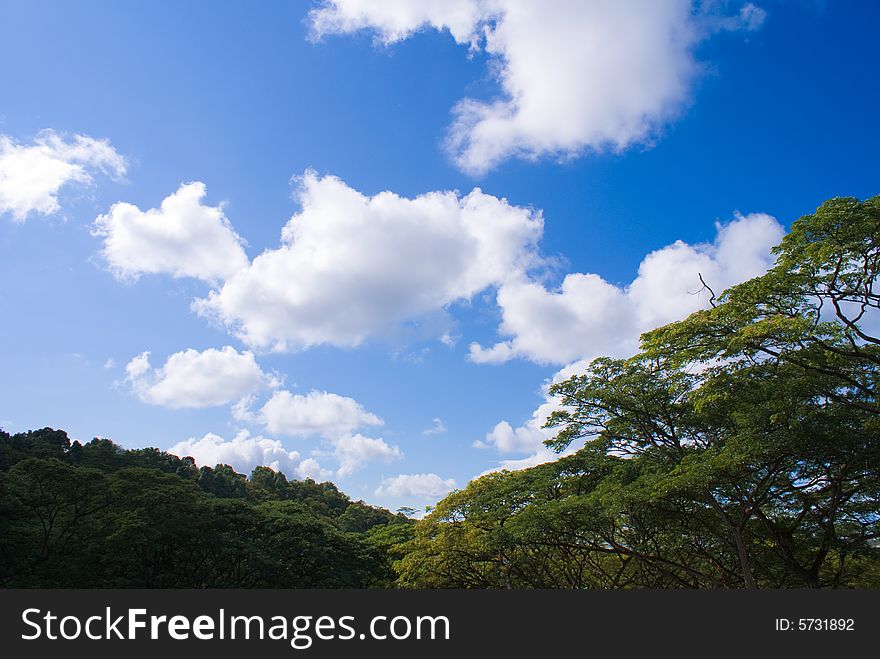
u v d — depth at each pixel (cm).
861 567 3127
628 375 2805
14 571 4078
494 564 4259
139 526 4034
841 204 1903
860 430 2209
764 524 2759
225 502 4922
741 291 2172
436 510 3975
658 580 3762
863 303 2042
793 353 2241
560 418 3016
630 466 2894
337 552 5128
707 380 2478
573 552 3997
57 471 4259
